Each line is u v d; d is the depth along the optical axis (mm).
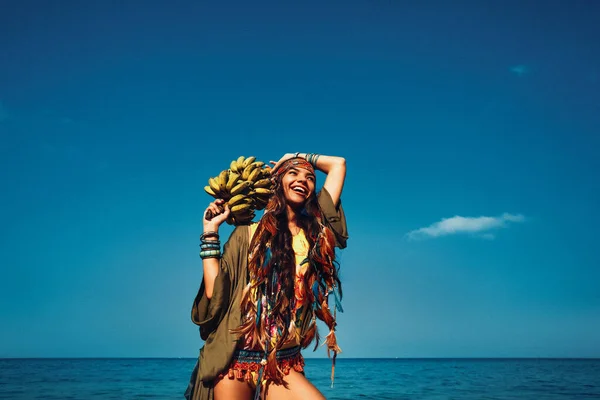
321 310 2748
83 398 24406
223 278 2586
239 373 2574
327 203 2889
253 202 2881
